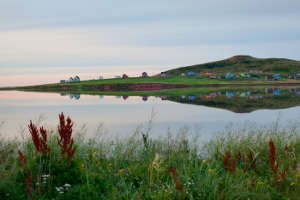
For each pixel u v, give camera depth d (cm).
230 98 3562
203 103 2766
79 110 2169
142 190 479
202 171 584
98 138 775
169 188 462
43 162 494
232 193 450
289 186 512
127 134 946
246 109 2114
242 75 17575
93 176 495
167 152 677
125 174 548
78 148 644
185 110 2083
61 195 418
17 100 3631
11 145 572
